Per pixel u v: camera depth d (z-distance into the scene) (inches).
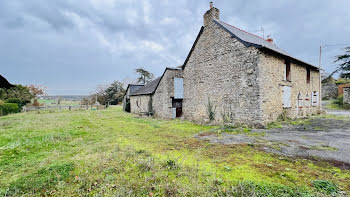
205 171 123.6
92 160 150.9
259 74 311.4
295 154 158.6
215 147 189.0
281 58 373.1
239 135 250.8
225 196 91.8
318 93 538.9
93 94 1512.1
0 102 627.5
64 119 458.9
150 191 100.6
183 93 520.7
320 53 719.1
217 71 398.9
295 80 418.9
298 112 423.8
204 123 391.5
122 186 103.8
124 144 207.2
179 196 94.2
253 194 89.4
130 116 581.6
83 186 106.7
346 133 246.5
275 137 229.9
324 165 131.1
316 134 242.1
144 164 136.6
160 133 280.4
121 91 1423.5
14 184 108.8
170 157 156.8
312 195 89.0
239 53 347.9
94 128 325.4
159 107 553.9
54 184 111.1
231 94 363.9
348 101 733.9
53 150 186.1
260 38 527.8
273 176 114.4
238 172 121.8
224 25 399.5
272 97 339.9
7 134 261.1
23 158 161.8
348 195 90.0
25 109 736.3
